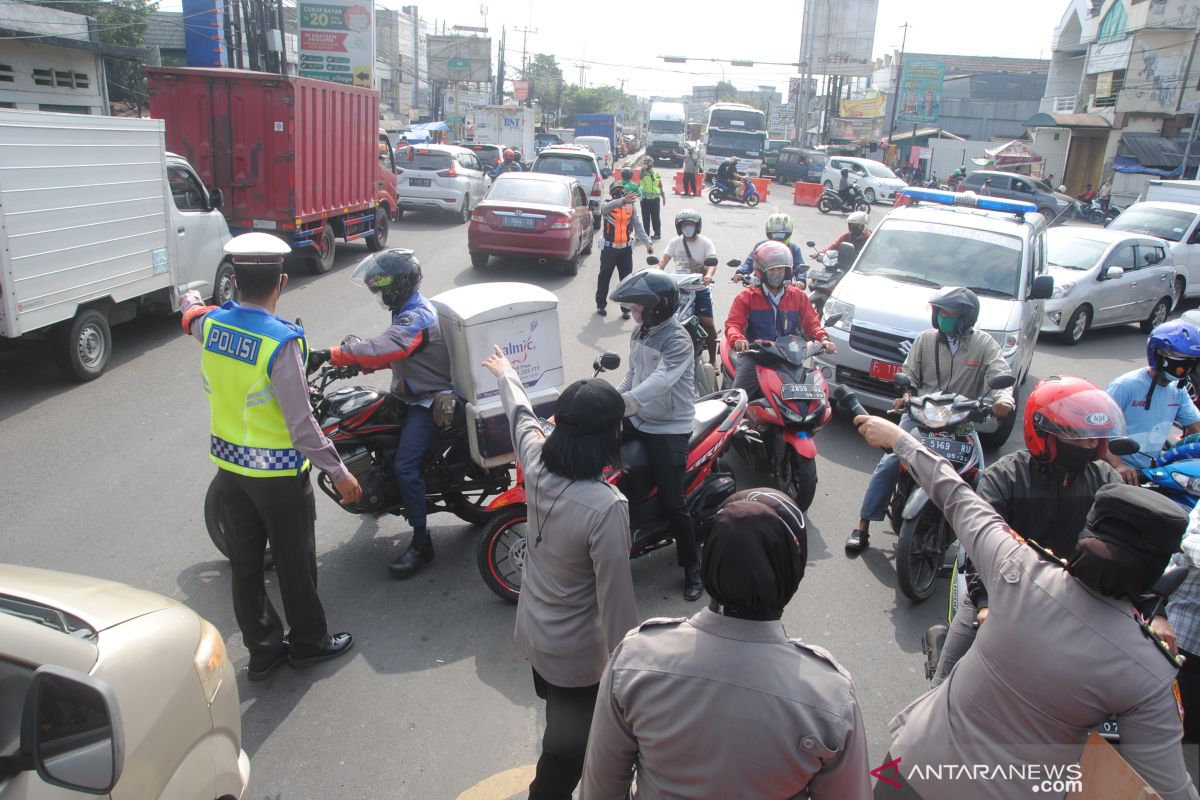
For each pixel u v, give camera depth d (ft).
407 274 14.52
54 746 6.44
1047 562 7.02
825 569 17.17
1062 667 6.57
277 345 11.32
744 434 18.99
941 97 185.16
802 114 183.01
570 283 43.55
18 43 58.85
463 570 16.08
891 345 23.88
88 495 18.37
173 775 7.52
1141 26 108.78
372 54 99.25
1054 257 41.81
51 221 22.88
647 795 5.83
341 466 11.87
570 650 9.00
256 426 11.64
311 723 11.89
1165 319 45.57
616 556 8.50
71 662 7.11
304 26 98.32
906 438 8.38
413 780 10.93
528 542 9.39
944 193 30.78
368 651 13.57
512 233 42.88
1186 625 10.04
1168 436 14.97
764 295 20.66
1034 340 27.99
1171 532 6.18
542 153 65.26
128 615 8.09
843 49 178.60
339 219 45.01
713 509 16.65
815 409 18.10
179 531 17.02
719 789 5.49
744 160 127.65
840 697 5.46
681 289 24.13
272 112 37.81
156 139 27.73
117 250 25.94
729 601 5.55
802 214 91.45
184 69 37.37
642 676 5.70
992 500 10.03
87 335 25.31
